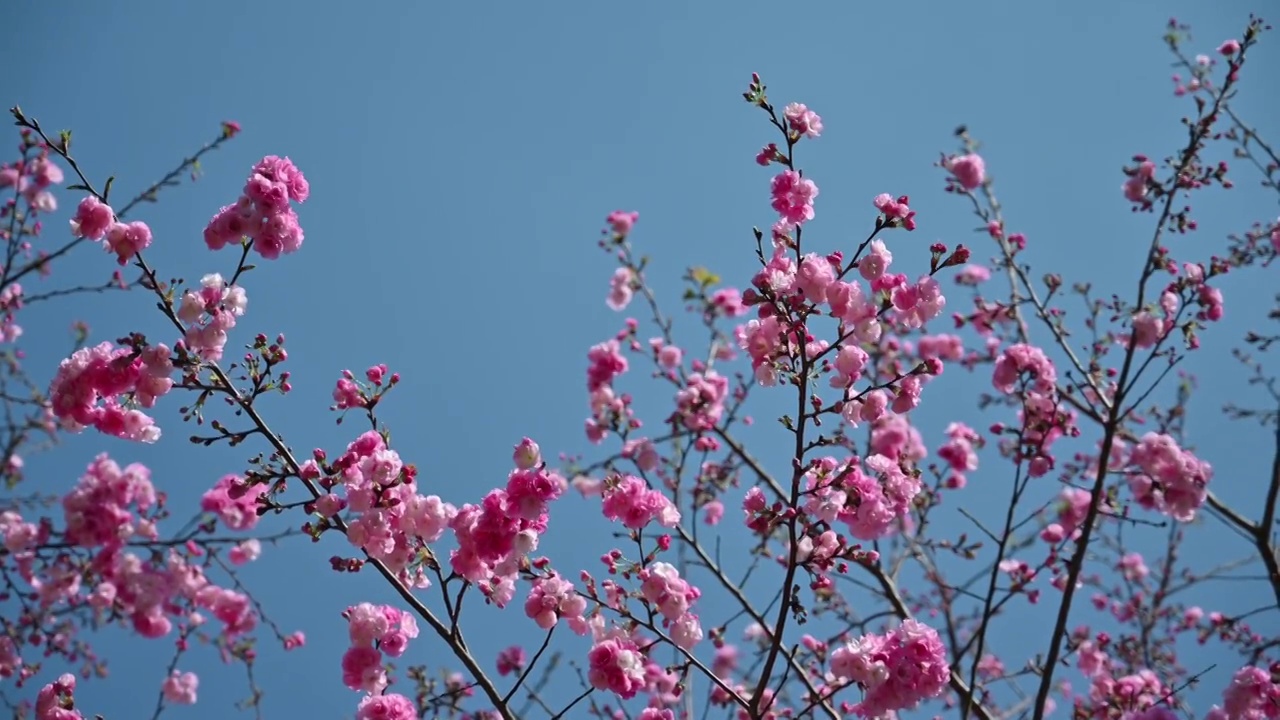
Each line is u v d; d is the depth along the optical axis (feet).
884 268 19.80
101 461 24.02
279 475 19.84
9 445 29.78
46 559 25.18
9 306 30.22
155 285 20.49
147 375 20.11
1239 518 27.73
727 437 32.07
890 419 32.50
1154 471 24.73
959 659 24.66
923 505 30.30
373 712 20.48
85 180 20.97
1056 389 27.58
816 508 20.01
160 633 26.48
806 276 19.39
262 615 28.53
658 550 21.01
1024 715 32.94
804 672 25.26
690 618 21.21
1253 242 31.24
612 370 35.45
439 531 20.16
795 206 20.21
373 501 19.67
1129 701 28.94
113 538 23.97
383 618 20.90
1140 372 24.82
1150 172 30.19
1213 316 26.96
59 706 23.53
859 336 19.54
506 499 20.06
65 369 20.54
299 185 21.17
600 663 20.22
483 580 21.11
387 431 20.56
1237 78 30.94
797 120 20.33
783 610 19.74
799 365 21.01
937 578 29.76
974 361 35.86
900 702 19.38
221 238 20.42
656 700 29.84
